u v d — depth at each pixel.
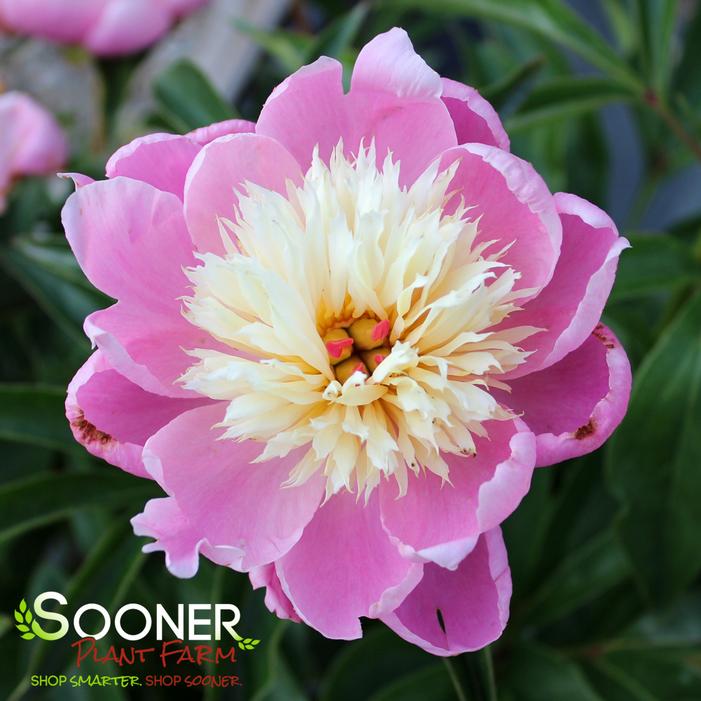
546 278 0.55
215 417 0.55
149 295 0.55
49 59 0.95
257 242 0.54
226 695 0.61
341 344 0.55
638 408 0.65
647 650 0.70
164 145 0.55
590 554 0.68
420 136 0.55
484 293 0.54
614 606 0.71
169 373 0.55
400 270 0.54
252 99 0.93
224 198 0.55
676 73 0.75
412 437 0.55
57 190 0.85
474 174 0.55
